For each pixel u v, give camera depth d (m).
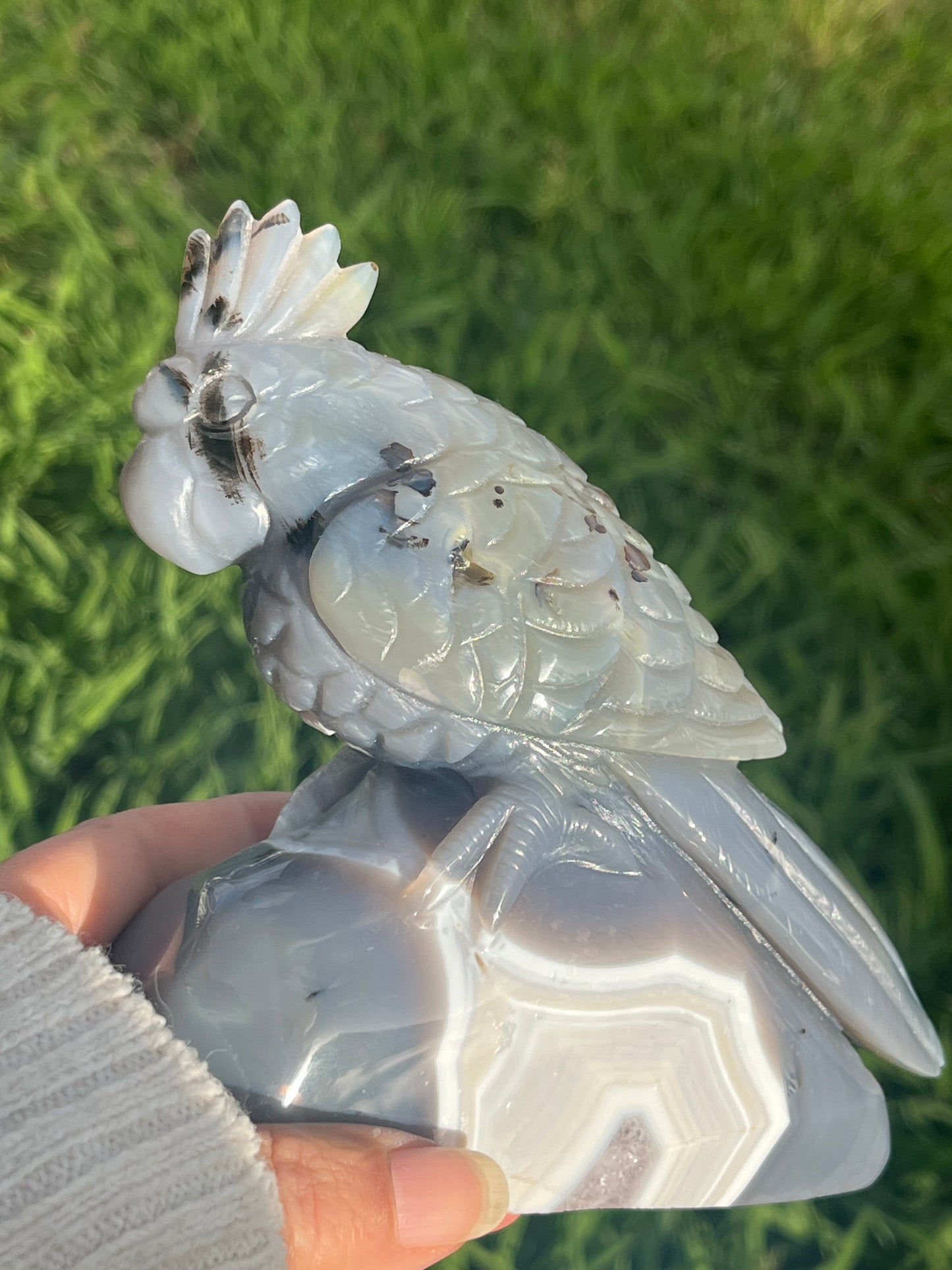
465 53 0.46
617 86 0.45
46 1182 0.11
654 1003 0.14
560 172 0.43
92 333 0.36
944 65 0.48
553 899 0.14
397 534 0.13
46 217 0.39
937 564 0.34
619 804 0.14
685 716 0.14
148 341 0.35
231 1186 0.11
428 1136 0.13
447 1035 0.13
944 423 0.37
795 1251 0.27
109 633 0.32
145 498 0.14
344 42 0.46
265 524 0.14
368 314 0.37
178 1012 0.13
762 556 0.34
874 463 0.37
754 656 0.33
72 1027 0.12
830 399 0.38
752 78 0.46
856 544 0.35
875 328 0.39
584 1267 0.25
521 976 0.14
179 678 0.31
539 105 0.44
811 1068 0.15
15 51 0.43
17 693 0.31
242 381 0.13
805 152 0.43
